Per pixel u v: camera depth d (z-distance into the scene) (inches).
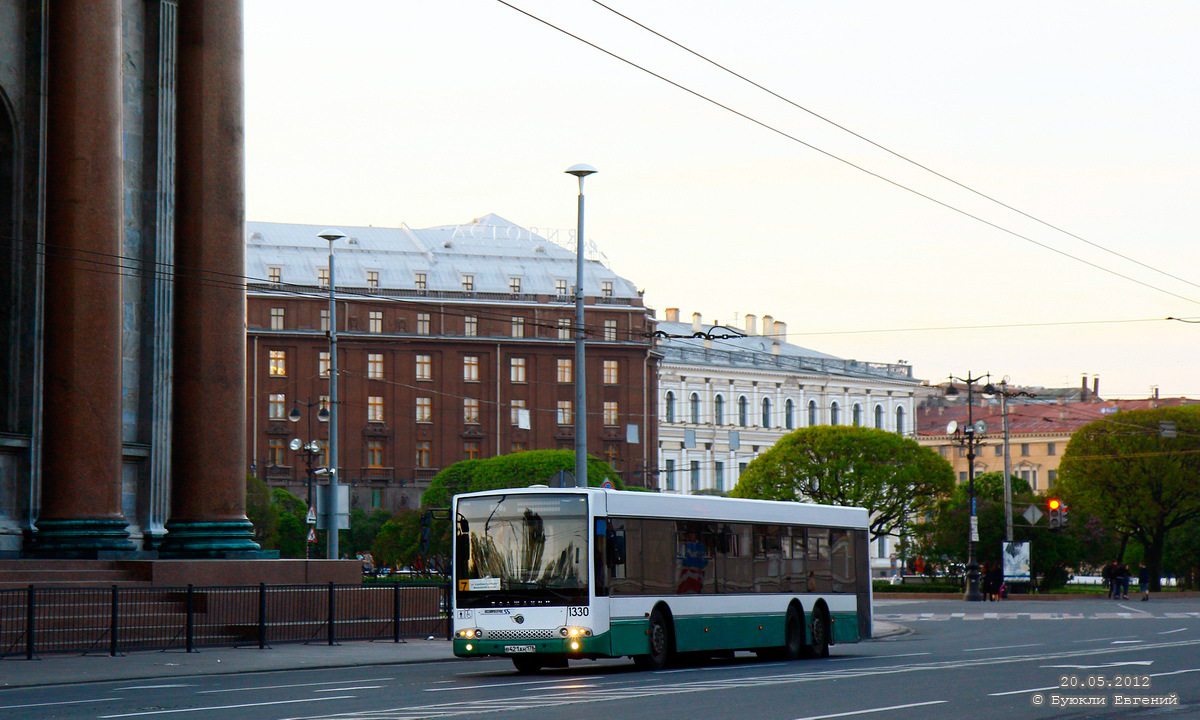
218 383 1270.9
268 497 3056.1
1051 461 5969.5
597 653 895.1
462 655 914.1
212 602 1130.0
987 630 1574.8
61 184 1204.5
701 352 5201.8
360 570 1318.9
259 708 634.2
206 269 1273.4
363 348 4517.7
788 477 3339.1
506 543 916.0
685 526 984.3
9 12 1321.4
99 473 1202.0
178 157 1289.4
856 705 641.0
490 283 4694.9
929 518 3348.9
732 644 1012.5
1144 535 3371.1
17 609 1021.2
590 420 4690.0
